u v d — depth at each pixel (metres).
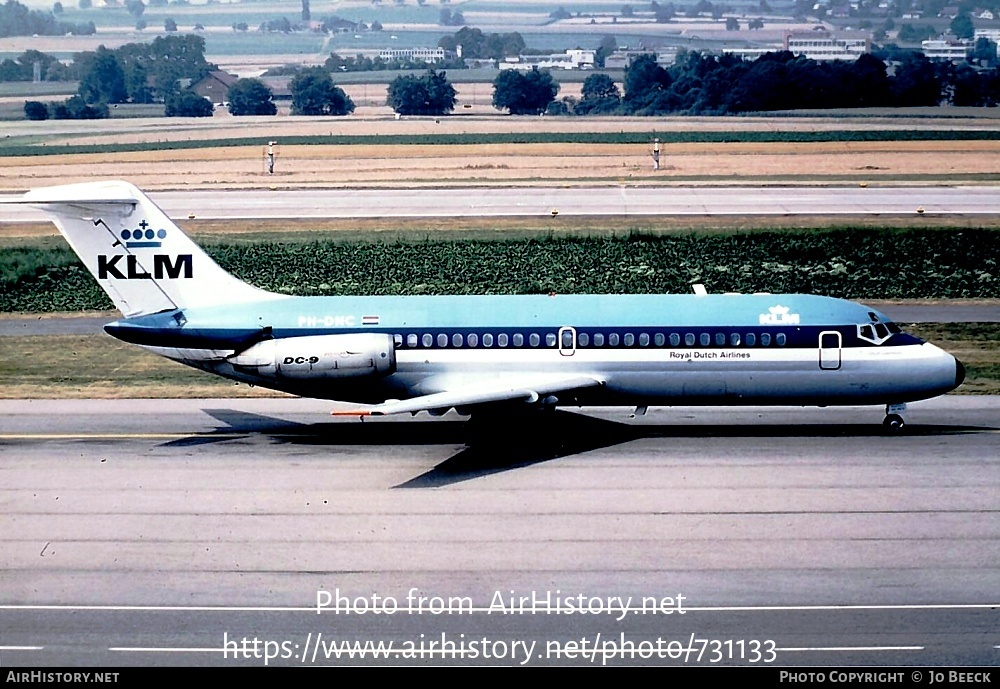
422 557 57.53
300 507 64.75
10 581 55.16
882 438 77.38
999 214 170.38
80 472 71.56
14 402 90.00
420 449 76.06
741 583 54.25
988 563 56.22
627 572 55.56
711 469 70.69
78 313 127.81
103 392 93.12
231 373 77.69
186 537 60.47
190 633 50.09
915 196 188.62
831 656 47.62
